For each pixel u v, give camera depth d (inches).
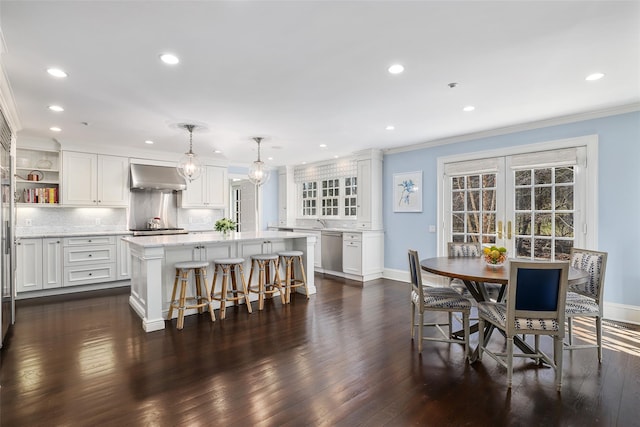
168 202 256.1
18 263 181.8
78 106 137.3
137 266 158.4
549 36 86.0
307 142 210.2
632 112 140.9
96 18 77.0
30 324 143.0
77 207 213.9
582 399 87.1
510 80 114.0
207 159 264.5
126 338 127.5
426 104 138.0
